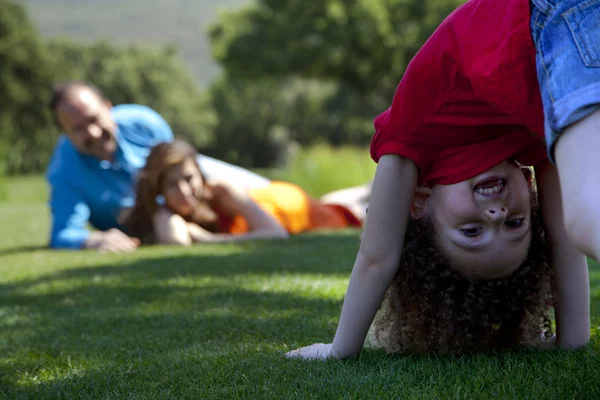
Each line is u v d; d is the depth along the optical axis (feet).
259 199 21.30
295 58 97.09
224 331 7.94
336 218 23.02
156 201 18.92
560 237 5.89
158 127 20.06
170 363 6.54
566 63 4.31
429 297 5.74
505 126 5.39
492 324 5.78
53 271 14.39
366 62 99.14
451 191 5.50
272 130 183.32
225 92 186.60
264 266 13.43
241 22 101.60
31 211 36.17
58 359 7.16
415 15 97.04
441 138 5.46
